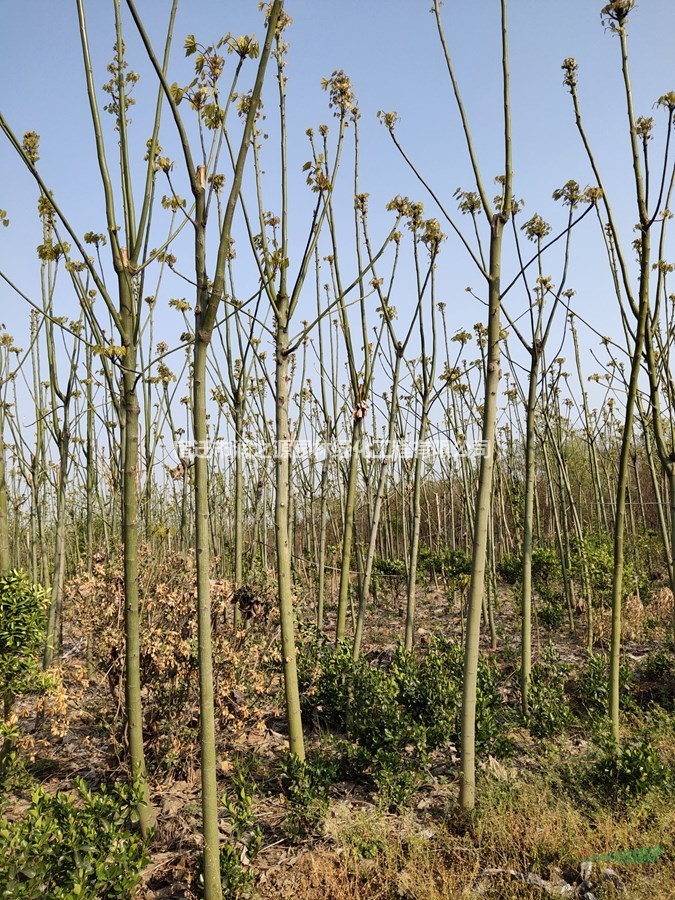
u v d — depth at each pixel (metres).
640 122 4.14
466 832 3.56
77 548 7.46
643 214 3.93
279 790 4.14
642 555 11.41
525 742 4.90
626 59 3.87
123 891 2.65
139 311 3.48
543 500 14.35
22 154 2.76
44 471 6.75
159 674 4.27
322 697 5.10
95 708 4.58
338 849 3.48
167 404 6.32
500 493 9.82
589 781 4.00
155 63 2.54
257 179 4.08
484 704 4.83
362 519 11.91
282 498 4.01
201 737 2.74
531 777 4.18
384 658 7.12
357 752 4.28
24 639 3.34
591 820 3.71
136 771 3.40
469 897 3.03
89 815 2.84
